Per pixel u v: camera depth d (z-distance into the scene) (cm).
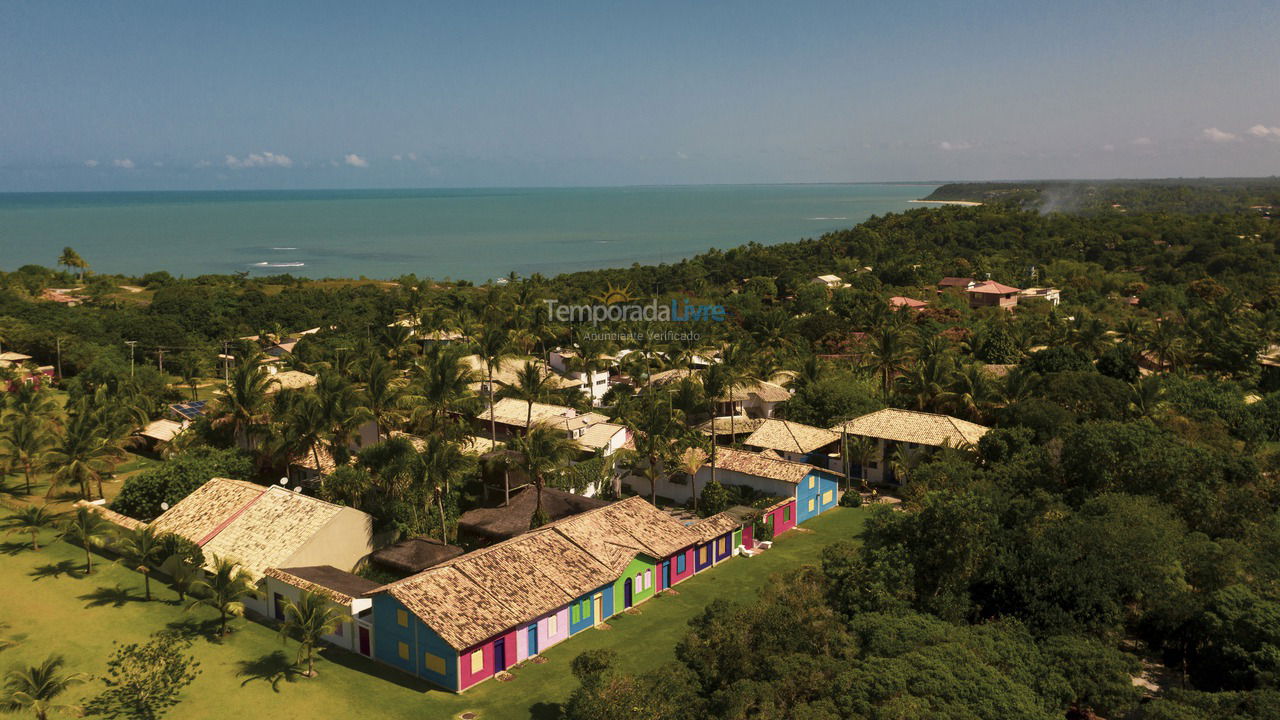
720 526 5434
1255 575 3859
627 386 10338
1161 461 4922
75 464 6203
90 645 4100
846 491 6894
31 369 11138
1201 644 3512
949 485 5581
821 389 8244
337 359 9231
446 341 11994
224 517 5081
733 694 2981
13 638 4128
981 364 9150
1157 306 15288
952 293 17188
